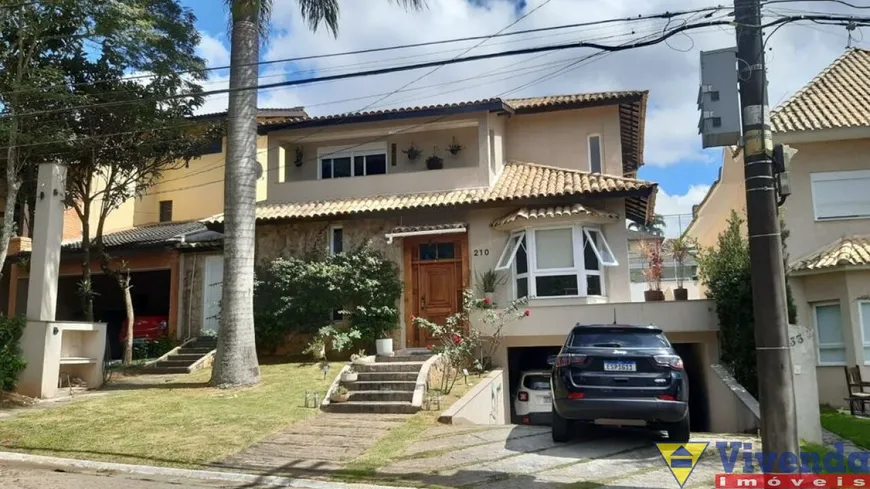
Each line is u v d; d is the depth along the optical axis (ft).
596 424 33.30
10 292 77.66
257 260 62.75
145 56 56.18
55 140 52.24
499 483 25.31
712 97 24.17
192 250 69.21
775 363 22.44
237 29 48.52
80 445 32.65
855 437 34.50
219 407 39.99
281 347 59.67
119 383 51.21
